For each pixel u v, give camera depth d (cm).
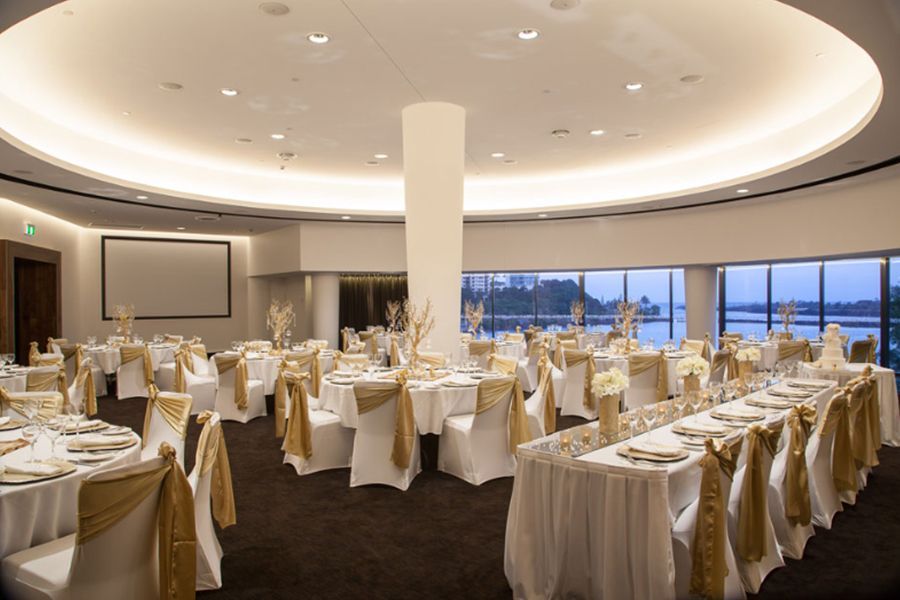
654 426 366
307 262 1350
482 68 630
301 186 1223
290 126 835
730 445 276
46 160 763
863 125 647
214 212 1176
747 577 310
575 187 1211
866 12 380
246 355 855
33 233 1129
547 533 299
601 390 338
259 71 634
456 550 372
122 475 239
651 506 264
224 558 362
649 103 745
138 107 750
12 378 677
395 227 1381
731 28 546
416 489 486
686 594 280
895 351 1066
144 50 581
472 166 1095
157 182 1027
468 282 1551
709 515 269
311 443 532
